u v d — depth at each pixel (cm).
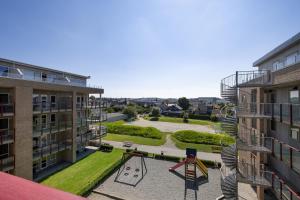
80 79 3225
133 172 2286
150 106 12212
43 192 161
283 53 1633
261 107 1664
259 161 1650
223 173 1886
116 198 1681
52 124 2319
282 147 1362
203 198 1720
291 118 1214
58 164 2391
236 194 1505
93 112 3316
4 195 149
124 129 4738
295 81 1190
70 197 158
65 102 2416
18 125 1758
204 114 8700
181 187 1930
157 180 2078
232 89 1709
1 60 1942
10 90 1798
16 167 1734
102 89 3170
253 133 1780
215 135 4031
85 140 2884
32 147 1903
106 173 2111
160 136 4306
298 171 1152
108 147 3122
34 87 1923
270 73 1561
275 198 1612
